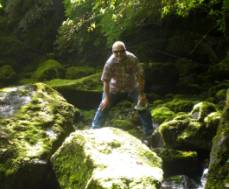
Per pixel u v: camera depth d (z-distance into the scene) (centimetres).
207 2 1145
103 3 984
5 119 549
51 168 499
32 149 507
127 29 1198
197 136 620
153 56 1222
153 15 1158
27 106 585
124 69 682
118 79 688
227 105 466
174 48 1216
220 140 445
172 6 939
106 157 450
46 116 573
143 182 406
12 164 486
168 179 563
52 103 607
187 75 1099
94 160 439
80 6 1170
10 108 581
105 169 426
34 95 614
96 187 402
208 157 616
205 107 655
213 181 429
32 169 488
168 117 799
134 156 468
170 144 633
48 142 525
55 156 484
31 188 493
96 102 1010
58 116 583
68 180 456
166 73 1078
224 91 922
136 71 682
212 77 1093
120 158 455
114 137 491
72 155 470
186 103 877
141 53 1222
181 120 645
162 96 1060
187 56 1212
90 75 1142
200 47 1209
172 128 634
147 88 1069
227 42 1220
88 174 435
